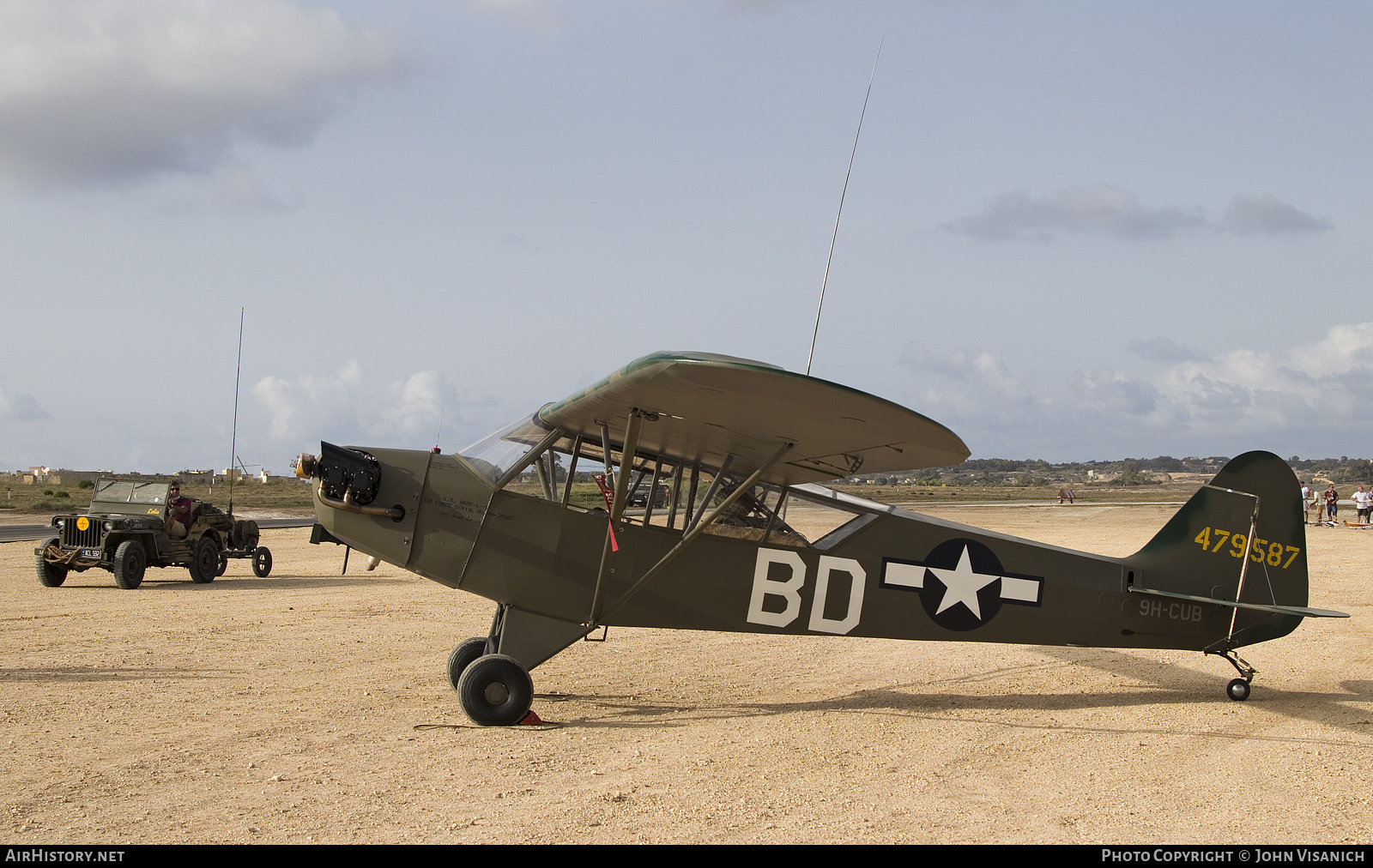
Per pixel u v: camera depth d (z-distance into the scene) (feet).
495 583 22.34
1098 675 28.09
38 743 18.01
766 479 23.99
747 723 21.25
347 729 19.76
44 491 213.46
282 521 119.85
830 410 17.54
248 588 50.47
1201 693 25.68
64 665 26.58
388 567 64.44
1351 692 25.88
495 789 15.60
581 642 32.55
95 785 15.38
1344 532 102.37
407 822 13.84
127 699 22.22
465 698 20.18
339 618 38.22
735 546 23.34
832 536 24.06
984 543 24.71
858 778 16.80
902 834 13.74
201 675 25.54
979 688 26.16
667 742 19.22
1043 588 24.86
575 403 20.47
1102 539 92.27
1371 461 536.83
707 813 14.55
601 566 21.68
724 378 16.43
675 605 23.02
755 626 23.48
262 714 20.92
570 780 16.26
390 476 22.47
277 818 13.89
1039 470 609.42
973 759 18.40
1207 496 25.76
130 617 37.55
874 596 24.08
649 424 20.89
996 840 13.55
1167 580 25.41
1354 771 17.79
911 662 30.04
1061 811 15.10
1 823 13.47
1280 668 29.37
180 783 15.60
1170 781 17.02
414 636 33.40
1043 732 20.98
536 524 22.48
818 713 22.56
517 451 22.85
